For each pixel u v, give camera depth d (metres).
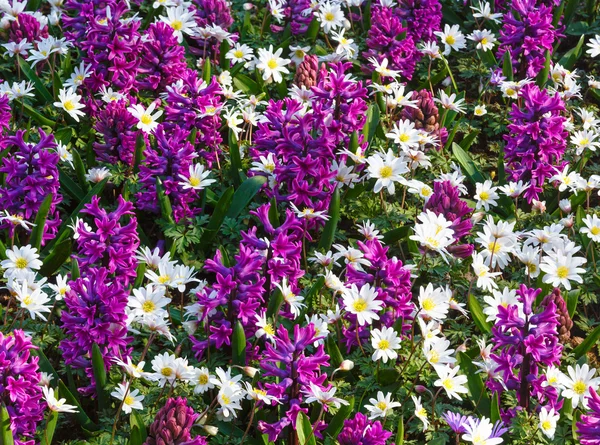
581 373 4.77
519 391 4.78
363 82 7.80
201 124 6.32
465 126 7.33
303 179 6.00
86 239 5.05
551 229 5.73
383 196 6.47
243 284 4.90
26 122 6.97
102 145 6.35
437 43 8.21
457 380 4.68
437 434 4.71
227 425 4.78
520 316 4.85
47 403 4.33
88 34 6.84
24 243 6.02
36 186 5.72
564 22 8.62
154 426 4.28
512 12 8.41
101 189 6.07
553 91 7.45
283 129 5.93
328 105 6.23
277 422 4.56
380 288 4.88
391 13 7.77
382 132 6.86
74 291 4.74
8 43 7.22
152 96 7.08
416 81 7.93
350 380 5.11
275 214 5.86
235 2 8.55
